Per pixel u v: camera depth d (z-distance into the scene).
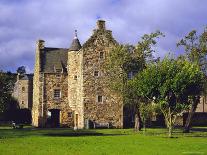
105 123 78.50
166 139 48.69
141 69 67.94
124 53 67.94
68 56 84.75
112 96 79.12
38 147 38.72
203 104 97.88
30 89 131.25
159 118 84.50
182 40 66.31
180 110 55.16
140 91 55.91
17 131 67.19
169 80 53.16
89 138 50.25
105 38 79.50
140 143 43.34
